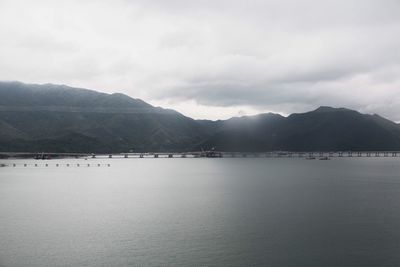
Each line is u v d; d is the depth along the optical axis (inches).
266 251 1673.2
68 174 6333.7
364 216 2345.0
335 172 6658.5
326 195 3334.2
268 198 3152.1
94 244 1777.8
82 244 1777.8
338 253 1647.4
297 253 1649.9
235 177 5580.7
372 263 1539.1
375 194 3405.5
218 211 2539.4
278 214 2418.8
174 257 1606.8
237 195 3373.5
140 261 1565.0
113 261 1566.2
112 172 6943.9
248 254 1637.6
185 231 1995.6
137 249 1706.4
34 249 1710.1
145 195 3430.1
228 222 2194.9
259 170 7411.4
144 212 2522.1
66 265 1525.6
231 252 1663.4
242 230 2009.1
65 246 1748.3
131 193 3595.0
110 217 2359.7
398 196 3257.9
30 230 2030.0
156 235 1920.5
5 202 2999.5
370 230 2000.5
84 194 3521.2
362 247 1722.4
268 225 2116.1
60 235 1926.7
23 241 1828.2
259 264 1531.7
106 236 1908.2
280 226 2091.5
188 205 2812.5
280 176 5723.4
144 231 1999.3
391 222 2177.7
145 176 5866.1
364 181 4800.7
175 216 2377.0
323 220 2233.0
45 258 1599.4
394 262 1547.7
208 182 4758.9
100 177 5689.0
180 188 4042.8
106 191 3774.6
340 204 2807.6
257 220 2241.6
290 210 2561.5
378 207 2669.8
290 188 3954.2
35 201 3056.1
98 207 2738.7
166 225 2128.4
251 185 4318.4
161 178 5467.5
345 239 1839.3
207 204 2851.9
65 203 2940.5
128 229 2046.0
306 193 3494.1
